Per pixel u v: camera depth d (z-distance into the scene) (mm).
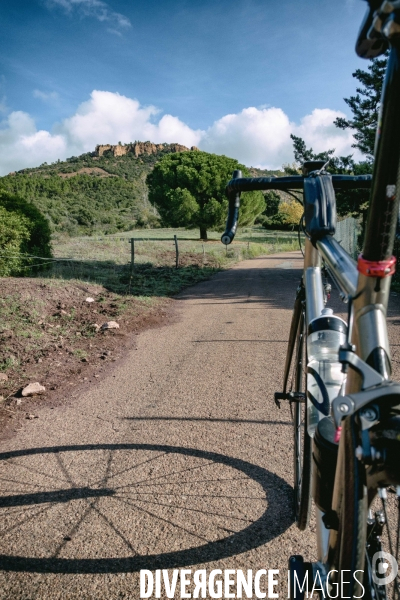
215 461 3223
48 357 5828
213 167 39062
